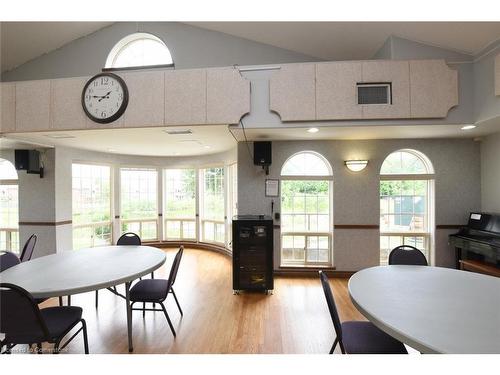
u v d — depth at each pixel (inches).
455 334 48.8
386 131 138.7
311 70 125.2
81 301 128.0
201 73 127.5
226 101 126.6
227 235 213.8
